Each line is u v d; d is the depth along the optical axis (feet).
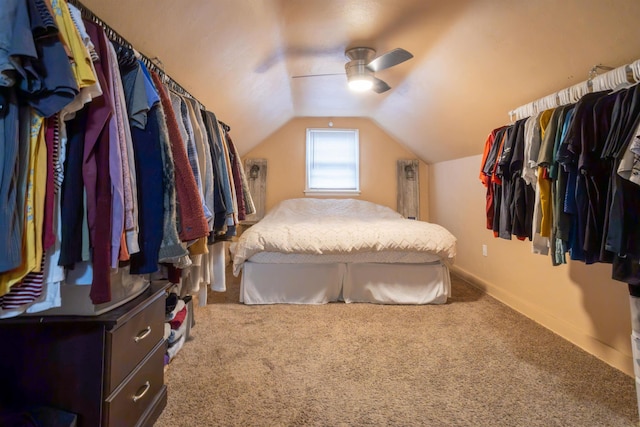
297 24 6.58
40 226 2.36
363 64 7.88
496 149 6.97
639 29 4.33
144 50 4.85
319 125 15.65
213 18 5.22
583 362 6.10
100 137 2.80
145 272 3.33
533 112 6.30
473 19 5.87
